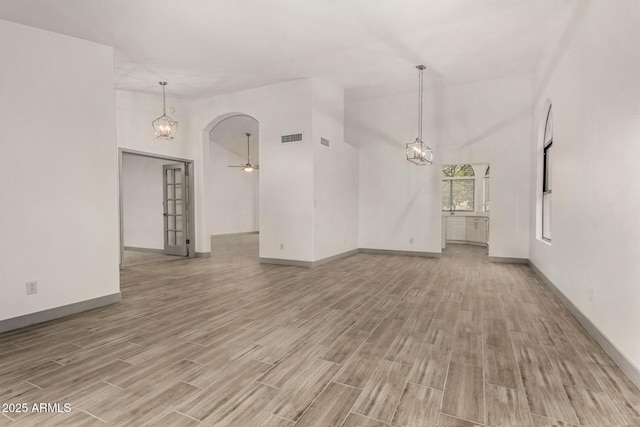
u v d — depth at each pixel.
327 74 5.84
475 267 6.03
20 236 3.17
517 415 1.77
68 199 3.53
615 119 2.44
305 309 3.59
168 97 6.80
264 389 2.03
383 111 7.58
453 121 6.88
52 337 2.86
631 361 2.15
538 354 2.50
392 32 4.32
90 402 1.89
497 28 4.26
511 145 6.42
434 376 2.18
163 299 4.00
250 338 2.81
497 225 6.55
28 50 3.27
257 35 4.30
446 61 5.39
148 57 4.87
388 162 7.57
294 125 6.09
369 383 2.10
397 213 7.52
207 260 6.89
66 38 3.57
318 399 1.92
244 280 4.98
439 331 2.96
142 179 8.20
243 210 14.02
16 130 3.16
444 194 10.74
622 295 2.29
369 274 5.40
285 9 3.71
